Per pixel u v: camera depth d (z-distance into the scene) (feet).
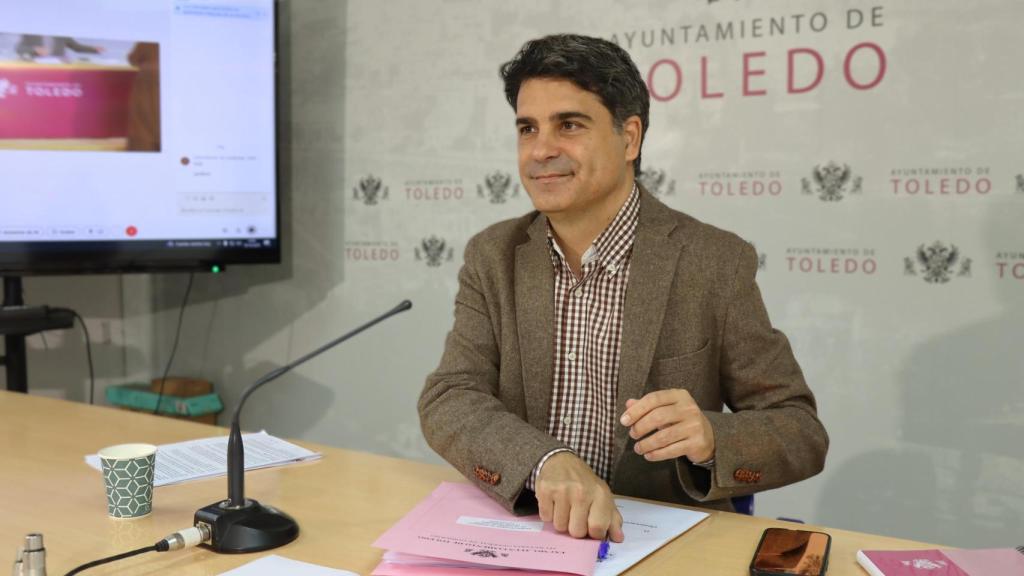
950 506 7.84
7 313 9.46
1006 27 7.36
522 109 4.73
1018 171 7.38
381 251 10.71
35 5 9.54
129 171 10.00
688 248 4.99
